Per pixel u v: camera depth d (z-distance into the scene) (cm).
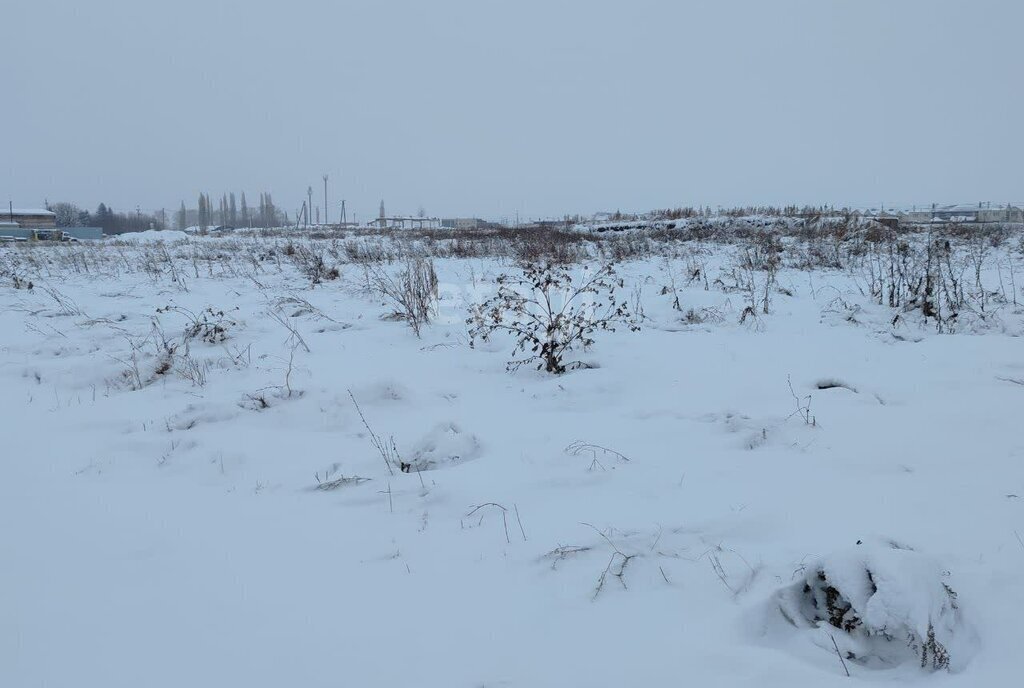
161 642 267
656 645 258
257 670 250
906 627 249
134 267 1581
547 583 302
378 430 503
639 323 870
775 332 807
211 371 652
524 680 241
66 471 439
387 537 349
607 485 397
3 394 598
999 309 842
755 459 428
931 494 372
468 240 2106
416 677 244
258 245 2236
